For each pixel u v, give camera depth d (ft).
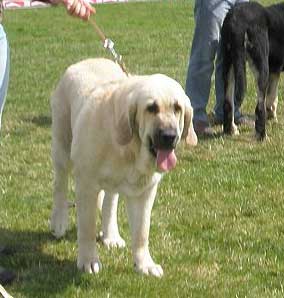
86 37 61.31
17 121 34.35
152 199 18.10
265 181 25.63
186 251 19.85
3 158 28.66
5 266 19.15
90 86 18.81
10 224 21.75
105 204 20.22
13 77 44.78
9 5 78.02
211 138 31.53
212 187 25.08
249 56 31.12
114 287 17.65
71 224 21.72
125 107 16.58
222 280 18.11
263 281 18.21
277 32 31.76
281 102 37.40
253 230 21.34
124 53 53.06
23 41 59.67
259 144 30.40
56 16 73.10
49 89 41.34
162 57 50.98
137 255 18.47
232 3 32.24
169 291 17.47
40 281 18.08
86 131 17.43
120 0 82.53
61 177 20.57
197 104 32.35
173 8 77.56
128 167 17.15
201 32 32.19
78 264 18.56
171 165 16.22
